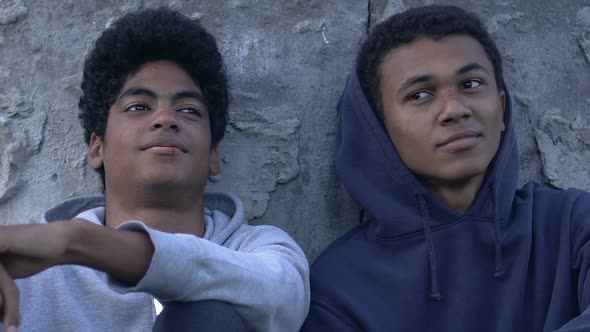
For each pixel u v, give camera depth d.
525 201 2.02
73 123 2.24
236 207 2.02
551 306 1.85
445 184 1.97
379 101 2.05
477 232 1.95
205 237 1.94
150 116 1.93
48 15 2.26
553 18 2.34
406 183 1.98
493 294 1.92
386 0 2.33
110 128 1.96
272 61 2.29
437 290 1.92
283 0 2.31
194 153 1.93
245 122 2.27
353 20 2.32
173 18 2.06
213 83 2.06
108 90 1.99
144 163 1.87
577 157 2.31
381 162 2.02
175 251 1.49
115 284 1.51
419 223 1.97
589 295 1.78
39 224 1.45
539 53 2.33
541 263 1.91
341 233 2.27
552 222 1.97
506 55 2.31
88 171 2.23
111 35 2.03
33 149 2.23
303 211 2.26
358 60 2.13
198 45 2.03
